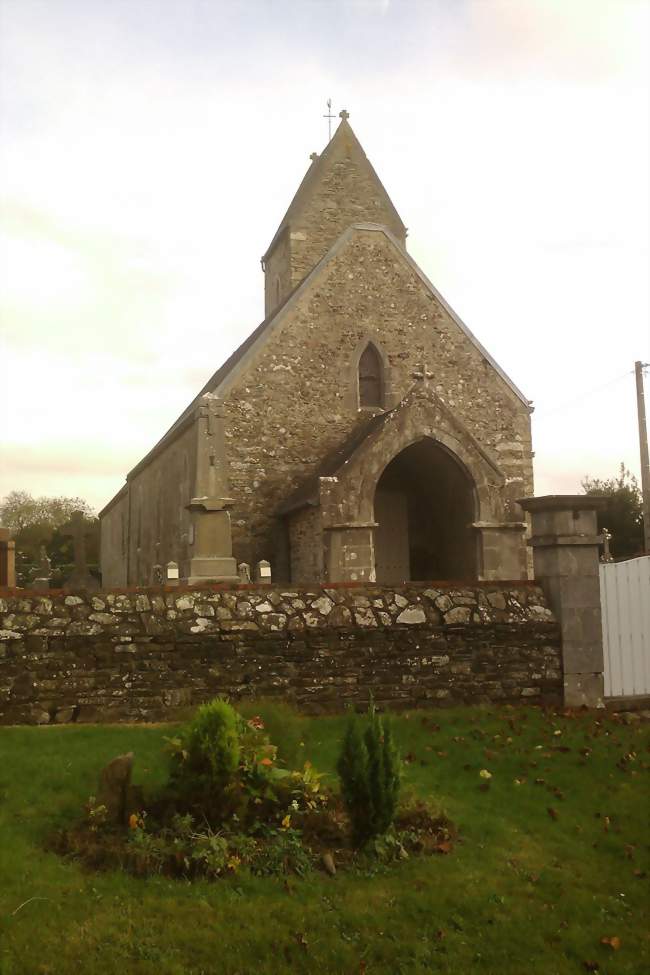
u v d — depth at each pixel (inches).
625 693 379.6
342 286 744.3
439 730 326.6
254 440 697.0
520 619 367.9
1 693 313.7
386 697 348.8
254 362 706.8
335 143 928.9
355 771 231.1
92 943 182.2
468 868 227.0
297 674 341.4
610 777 293.9
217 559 583.5
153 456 872.3
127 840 218.8
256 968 181.6
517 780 287.9
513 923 205.9
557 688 369.1
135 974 175.2
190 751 233.8
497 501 640.4
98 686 322.7
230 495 685.3
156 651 329.4
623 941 204.5
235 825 228.1
